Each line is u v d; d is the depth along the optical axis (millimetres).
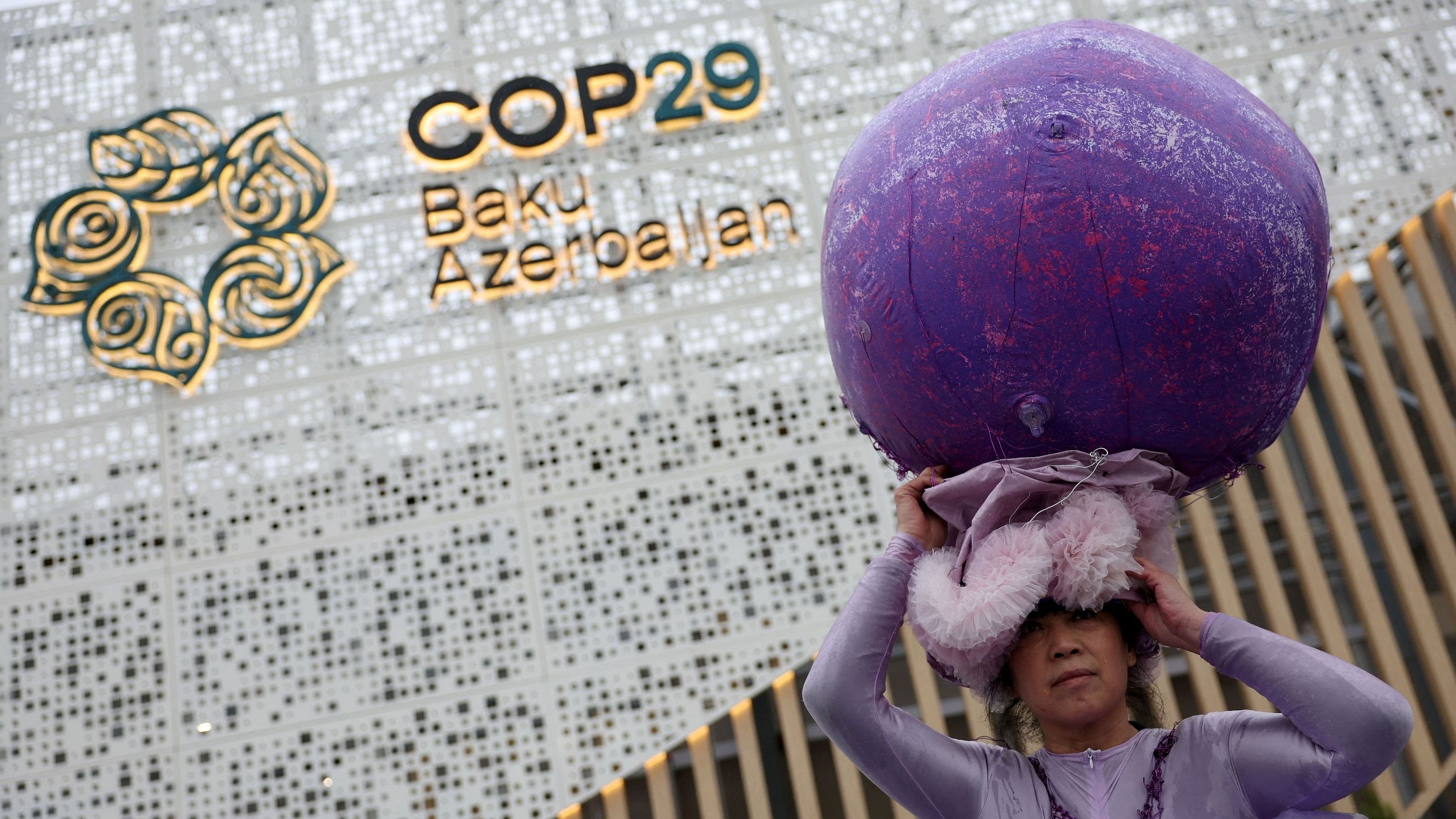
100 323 5512
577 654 5047
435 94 5719
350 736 4992
